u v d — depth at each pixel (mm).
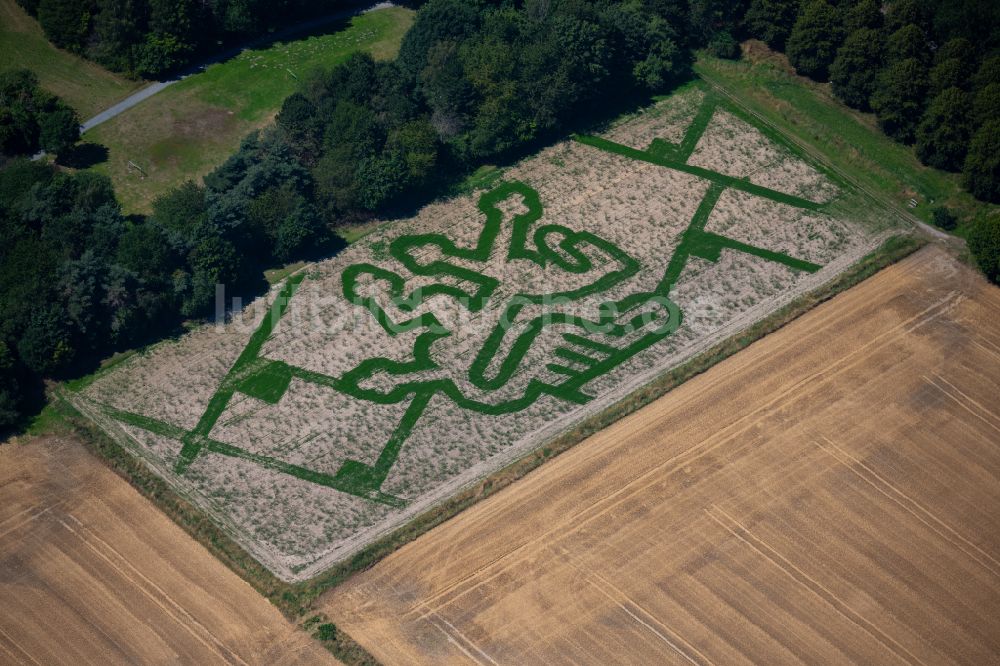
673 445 104750
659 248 121812
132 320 111750
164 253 113438
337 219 124500
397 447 105500
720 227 124000
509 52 128875
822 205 126562
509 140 129750
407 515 100750
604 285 118312
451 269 119812
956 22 129375
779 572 96375
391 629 93500
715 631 93062
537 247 121875
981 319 114875
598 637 92750
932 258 120688
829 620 93750
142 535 99438
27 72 127750
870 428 105812
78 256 114062
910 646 92562
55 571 97188
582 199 126750
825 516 99750
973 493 101625
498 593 95438
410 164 124250
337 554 98250
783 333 113438
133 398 109312
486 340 113688
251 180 120438
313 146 126125
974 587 95812
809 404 107562
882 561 97125
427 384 110125
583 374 110500
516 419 107250
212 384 110250
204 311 115688
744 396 108250
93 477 103438
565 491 101750
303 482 103125
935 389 108812
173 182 127000
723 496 101125
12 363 107438
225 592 95938
